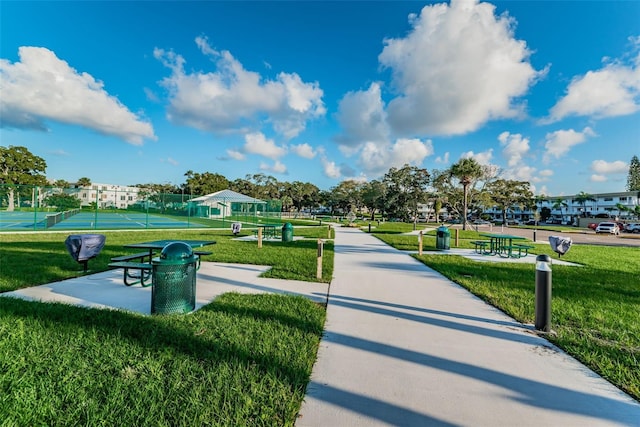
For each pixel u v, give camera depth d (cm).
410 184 6291
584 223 6312
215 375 278
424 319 454
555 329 425
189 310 446
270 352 326
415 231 2598
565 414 245
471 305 526
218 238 1578
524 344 375
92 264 776
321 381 284
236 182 9494
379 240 1731
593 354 344
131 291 551
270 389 262
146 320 400
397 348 356
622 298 584
